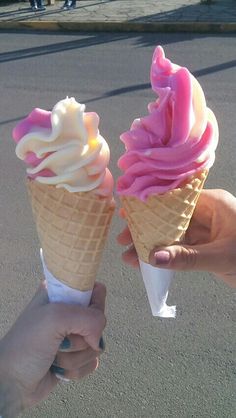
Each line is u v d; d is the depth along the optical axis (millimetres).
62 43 1808
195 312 595
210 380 515
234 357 538
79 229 261
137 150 253
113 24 1934
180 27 1880
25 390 278
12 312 606
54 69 1497
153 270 277
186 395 502
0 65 1566
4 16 2154
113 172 852
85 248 267
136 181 253
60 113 244
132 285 636
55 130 242
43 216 263
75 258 271
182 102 248
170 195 253
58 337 271
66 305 277
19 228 751
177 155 250
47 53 1685
